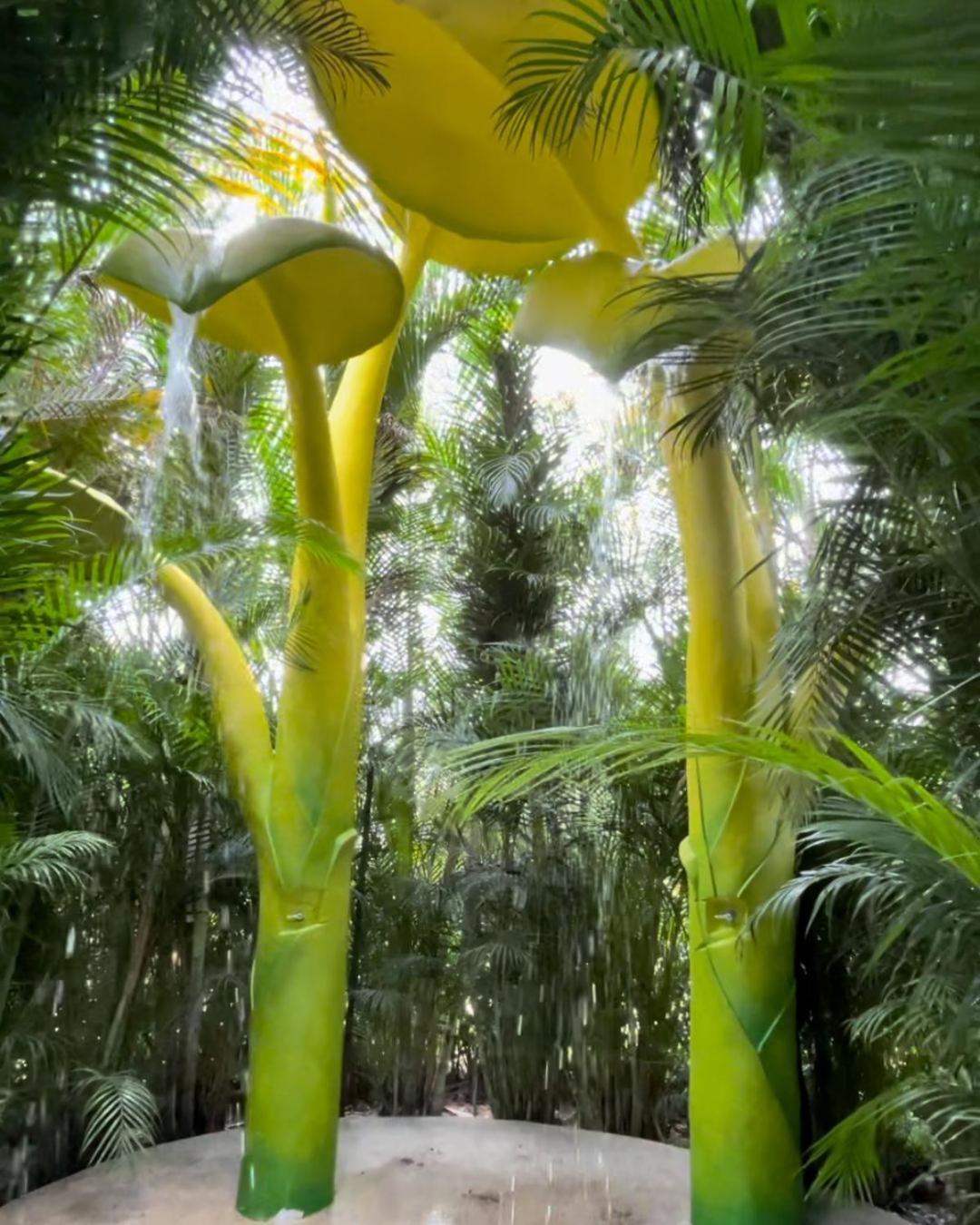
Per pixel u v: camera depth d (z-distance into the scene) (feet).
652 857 12.11
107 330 10.53
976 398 3.92
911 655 5.84
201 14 4.36
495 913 13.26
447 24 7.27
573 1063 13.04
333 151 9.67
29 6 3.95
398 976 13.37
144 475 10.81
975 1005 5.24
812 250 4.81
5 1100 9.98
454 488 14.62
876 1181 9.89
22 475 5.09
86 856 10.93
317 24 5.86
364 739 14.21
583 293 7.68
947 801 5.43
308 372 10.12
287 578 12.99
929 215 3.48
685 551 9.46
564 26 7.17
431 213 9.05
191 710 12.05
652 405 9.25
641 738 4.51
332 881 10.29
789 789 7.11
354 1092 14.30
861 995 9.36
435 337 14.20
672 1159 11.46
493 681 14.10
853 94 2.84
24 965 10.57
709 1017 9.04
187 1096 12.60
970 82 2.61
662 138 4.78
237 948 13.11
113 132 4.62
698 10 3.69
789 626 6.63
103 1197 10.11
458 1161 11.35
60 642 8.69
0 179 4.28
